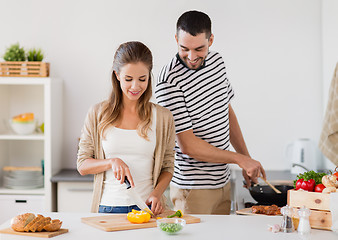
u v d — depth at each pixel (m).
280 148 3.77
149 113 2.15
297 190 1.87
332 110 2.91
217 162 2.44
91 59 3.79
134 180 2.12
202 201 2.49
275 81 3.74
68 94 3.81
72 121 3.82
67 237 1.64
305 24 3.70
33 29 3.80
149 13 3.75
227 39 3.73
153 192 2.09
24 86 3.86
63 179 3.38
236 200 2.60
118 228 1.72
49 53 3.80
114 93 2.14
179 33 2.25
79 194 3.40
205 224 1.82
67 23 3.78
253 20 3.72
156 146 2.18
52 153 3.52
